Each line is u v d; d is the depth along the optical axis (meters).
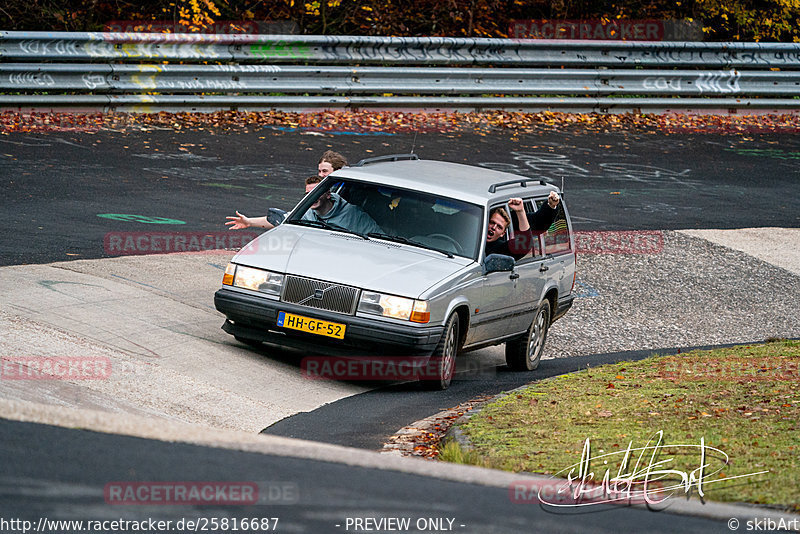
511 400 24.08
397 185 28.80
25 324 24.56
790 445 19.42
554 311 32.09
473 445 19.95
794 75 74.25
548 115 67.31
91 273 30.41
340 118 60.09
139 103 54.91
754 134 70.12
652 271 41.41
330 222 28.31
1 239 32.94
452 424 22.25
